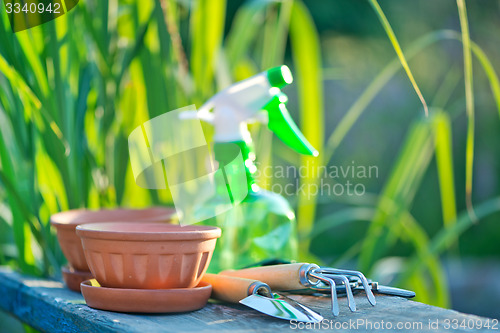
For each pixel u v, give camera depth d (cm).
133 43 126
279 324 93
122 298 96
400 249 440
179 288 97
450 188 151
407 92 488
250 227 105
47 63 120
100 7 122
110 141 127
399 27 491
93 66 124
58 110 119
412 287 155
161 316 96
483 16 493
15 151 128
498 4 492
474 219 120
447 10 493
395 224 146
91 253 97
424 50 487
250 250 105
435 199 479
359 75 489
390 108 486
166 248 95
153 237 95
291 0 143
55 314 102
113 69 125
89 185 124
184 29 164
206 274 102
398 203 146
